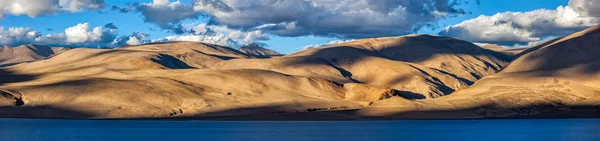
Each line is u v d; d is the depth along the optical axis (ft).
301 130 565.94
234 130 569.23
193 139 471.21
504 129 588.09
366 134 516.73
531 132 539.29
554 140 454.81
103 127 617.21
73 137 488.85
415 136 501.97
